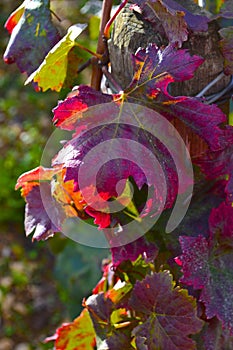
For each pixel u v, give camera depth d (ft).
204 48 2.68
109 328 2.90
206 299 2.64
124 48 2.71
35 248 8.00
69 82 2.88
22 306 7.23
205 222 2.77
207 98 2.72
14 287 7.52
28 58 2.86
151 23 2.69
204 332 2.83
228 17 2.67
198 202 2.80
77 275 5.29
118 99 2.60
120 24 2.74
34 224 2.86
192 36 2.67
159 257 2.84
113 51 2.76
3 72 10.26
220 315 2.63
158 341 2.74
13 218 8.18
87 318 3.03
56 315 7.09
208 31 2.68
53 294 7.39
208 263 2.67
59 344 3.06
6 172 8.37
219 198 2.80
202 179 2.79
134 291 2.75
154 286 2.72
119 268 2.91
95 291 3.15
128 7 2.76
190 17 2.62
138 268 2.90
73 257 5.38
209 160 2.69
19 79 10.08
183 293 2.70
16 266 7.79
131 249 2.76
